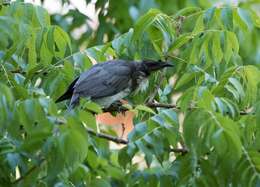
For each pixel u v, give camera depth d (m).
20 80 10.80
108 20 16.55
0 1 11.79
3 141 9.36
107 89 11.46
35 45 10.88
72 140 8.52
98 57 11.52
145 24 10.96
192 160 9.13
